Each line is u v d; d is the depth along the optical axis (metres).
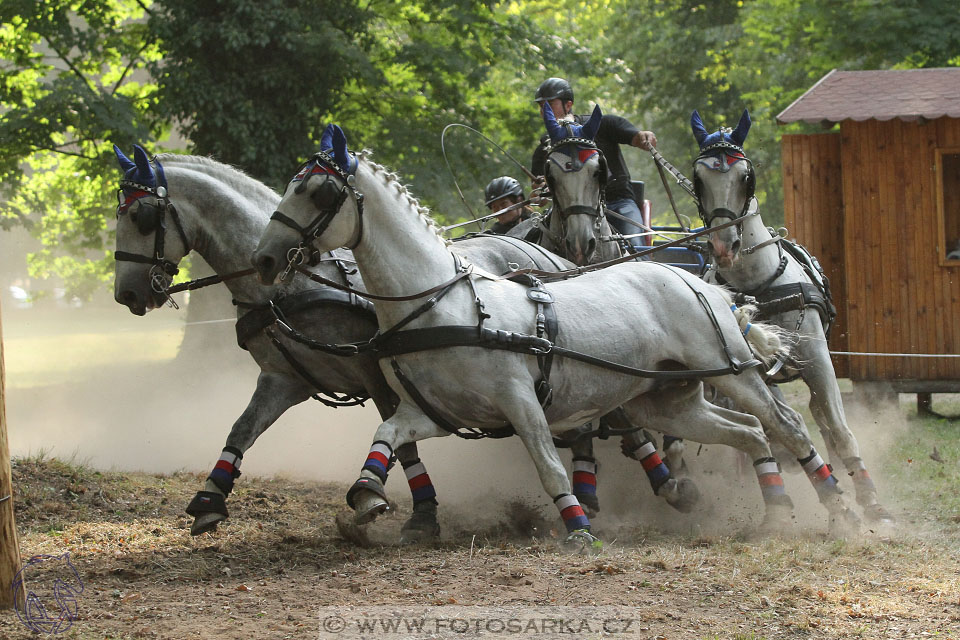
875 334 20.02
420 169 27.30
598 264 11.10
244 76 25.39
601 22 44.72
